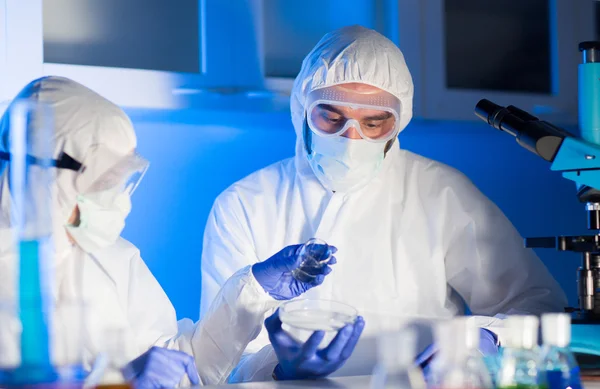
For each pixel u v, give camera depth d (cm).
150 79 287
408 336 121
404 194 249
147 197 293
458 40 333
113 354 114
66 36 285
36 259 121
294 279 195
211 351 196
